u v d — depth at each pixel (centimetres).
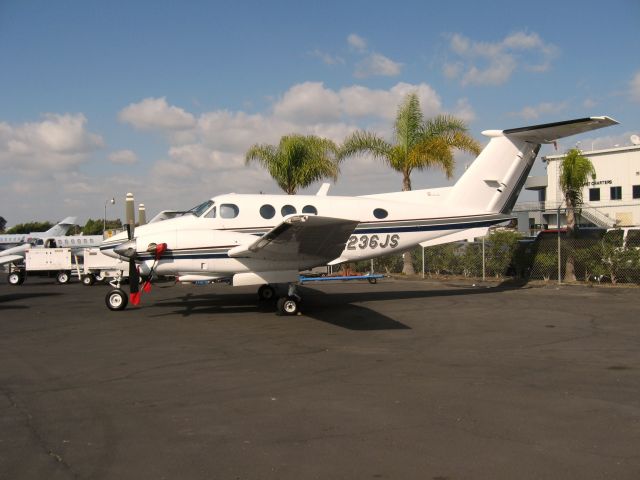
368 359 665
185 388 542
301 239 966
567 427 417
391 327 894
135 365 645
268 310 1120
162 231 1134
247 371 610
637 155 3328
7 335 856
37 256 1947
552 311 1048
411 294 1371
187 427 427
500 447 379
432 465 351
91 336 842
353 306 1153
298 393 520
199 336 834
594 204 3506
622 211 3372
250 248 1002
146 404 490
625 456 361
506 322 928
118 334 858
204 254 1054
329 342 776
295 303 1043
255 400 499
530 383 546
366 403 486
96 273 1930
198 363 652
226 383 560
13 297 1464
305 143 2102
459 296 1315
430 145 1833
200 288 1658
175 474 340
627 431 407
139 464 356
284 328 897
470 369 608
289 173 2100
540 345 738
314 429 420
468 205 1275
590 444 382
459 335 818
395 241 1233
